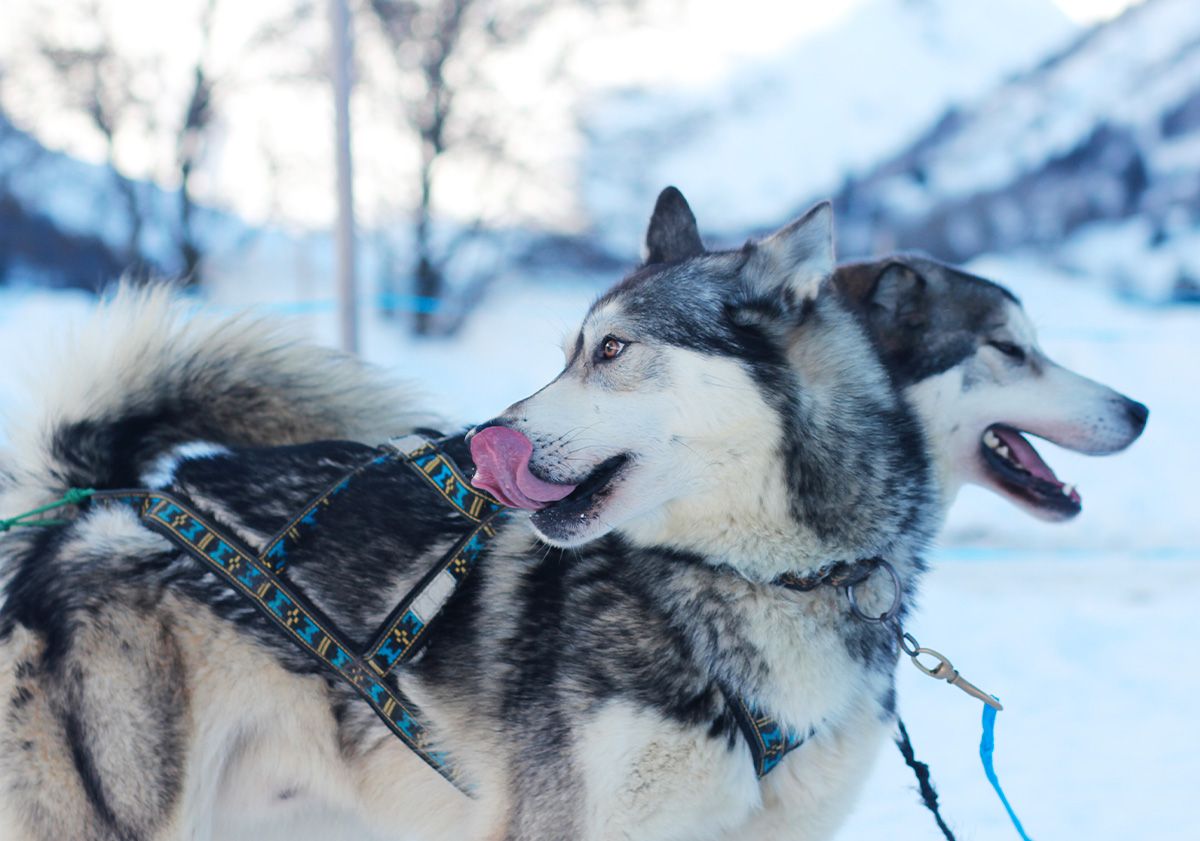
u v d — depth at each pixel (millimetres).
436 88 14938
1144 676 4664
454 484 2383
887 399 2279
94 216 15812
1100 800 3482
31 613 2324
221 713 2340
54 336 2646
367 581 2324
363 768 2383
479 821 2244
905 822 3344
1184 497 8234
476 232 15422
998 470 3547
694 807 2135
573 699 2131
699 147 19234
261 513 2420
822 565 2154
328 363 2850
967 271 3598
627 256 16234
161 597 2309
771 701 2137
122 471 2578
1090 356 12383
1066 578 6309
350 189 6508
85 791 2258
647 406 2205
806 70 21359
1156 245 16828
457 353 13734
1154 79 18812
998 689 4547
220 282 15367
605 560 2225
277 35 14961
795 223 2266
